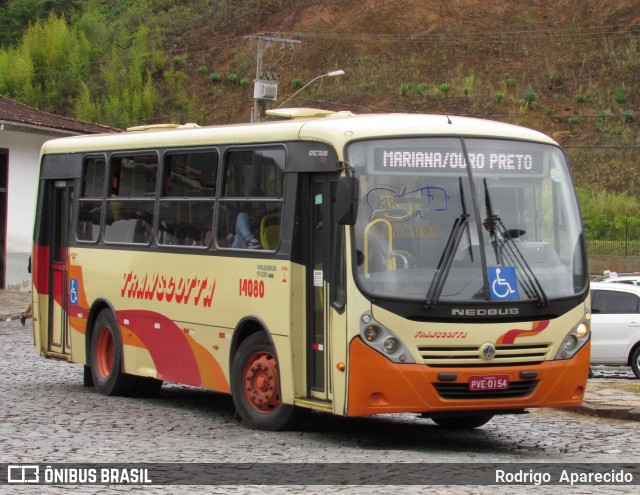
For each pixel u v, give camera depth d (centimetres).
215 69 9788
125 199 1458
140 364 1419
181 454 1012
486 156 1094
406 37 9706
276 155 1170
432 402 1021
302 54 9669
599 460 1023
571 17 9712
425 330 1023
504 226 1076
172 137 1365
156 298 1374
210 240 1269
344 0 10225
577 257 1110
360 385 1022
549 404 1067
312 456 1009
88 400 1443
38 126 3347
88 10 10269
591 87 8700
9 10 9994
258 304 1173
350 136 1065
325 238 1088
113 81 8931
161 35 10300
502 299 1045
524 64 9194
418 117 1120
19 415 1277
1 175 3459
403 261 1039
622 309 2125
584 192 7100
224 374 1240
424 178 1068
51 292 1655
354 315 1027
